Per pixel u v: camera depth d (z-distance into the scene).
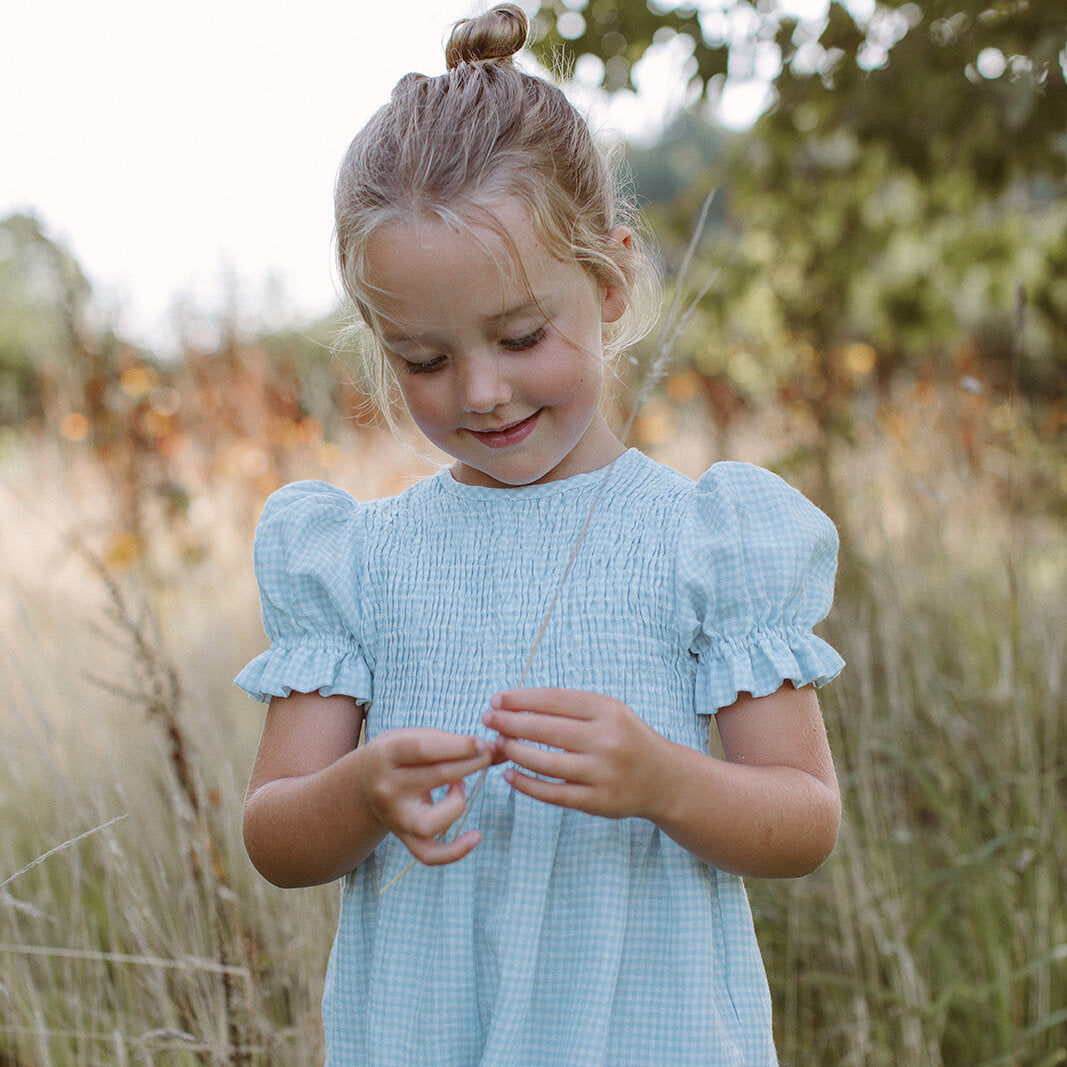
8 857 2.04
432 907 1.12
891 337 4.30
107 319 3.68
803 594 1.19
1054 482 3.37
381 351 1.27
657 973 1.09
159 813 2.11
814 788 1.10
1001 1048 1.88
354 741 1.23
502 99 1.12
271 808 1.12
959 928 2.15
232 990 1.62
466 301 1.04
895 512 3.42
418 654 1.19
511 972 1.06
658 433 4.18
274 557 1.25
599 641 1.15
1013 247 4.18
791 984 1.97
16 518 3.70
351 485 3.67
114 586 1.77
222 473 3.79
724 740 1.17
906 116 3.30
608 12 3.21
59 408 4.09
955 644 2.74
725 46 3.21
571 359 1.11
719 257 4.16
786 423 3.60
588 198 1.16
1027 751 2.12
